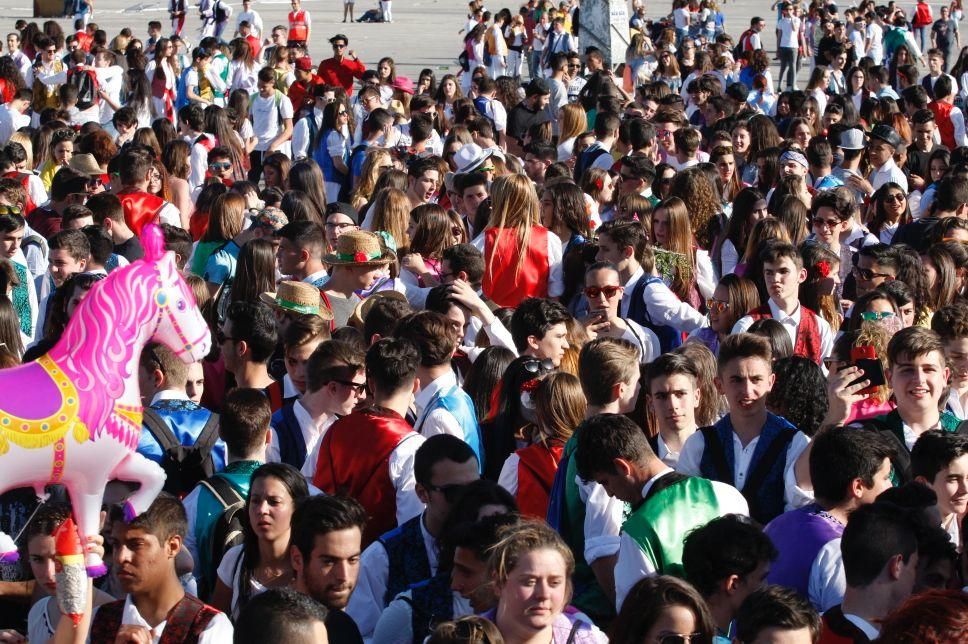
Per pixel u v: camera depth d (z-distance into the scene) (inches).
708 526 308.0
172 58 1387.8
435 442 348.2
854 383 391.5
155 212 705.6
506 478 390.0
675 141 874.1
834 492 334.6
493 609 286.7
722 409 446.3
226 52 1403.8
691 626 271.9
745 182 916.6
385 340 394.3
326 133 961.5
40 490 275.3
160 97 1330.0
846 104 1096.8
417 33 2559.1
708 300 604.7
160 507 299.9
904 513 302.4
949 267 572.1
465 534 302.7
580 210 625.0
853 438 334.6
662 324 545.3
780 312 526.6
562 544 277.6
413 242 605.6
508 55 1962.4
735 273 580.4
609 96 1071.6
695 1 2151.8
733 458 386.3
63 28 2516.0
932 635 237.6
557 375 389.7
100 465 274.7
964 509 353.7
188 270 622.2
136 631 289.9
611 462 337.7
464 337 527.2
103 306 276.8
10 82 1184.2
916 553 299.9
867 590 297.4
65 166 811.4
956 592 246.7
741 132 925.2
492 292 589.3
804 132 954.1
